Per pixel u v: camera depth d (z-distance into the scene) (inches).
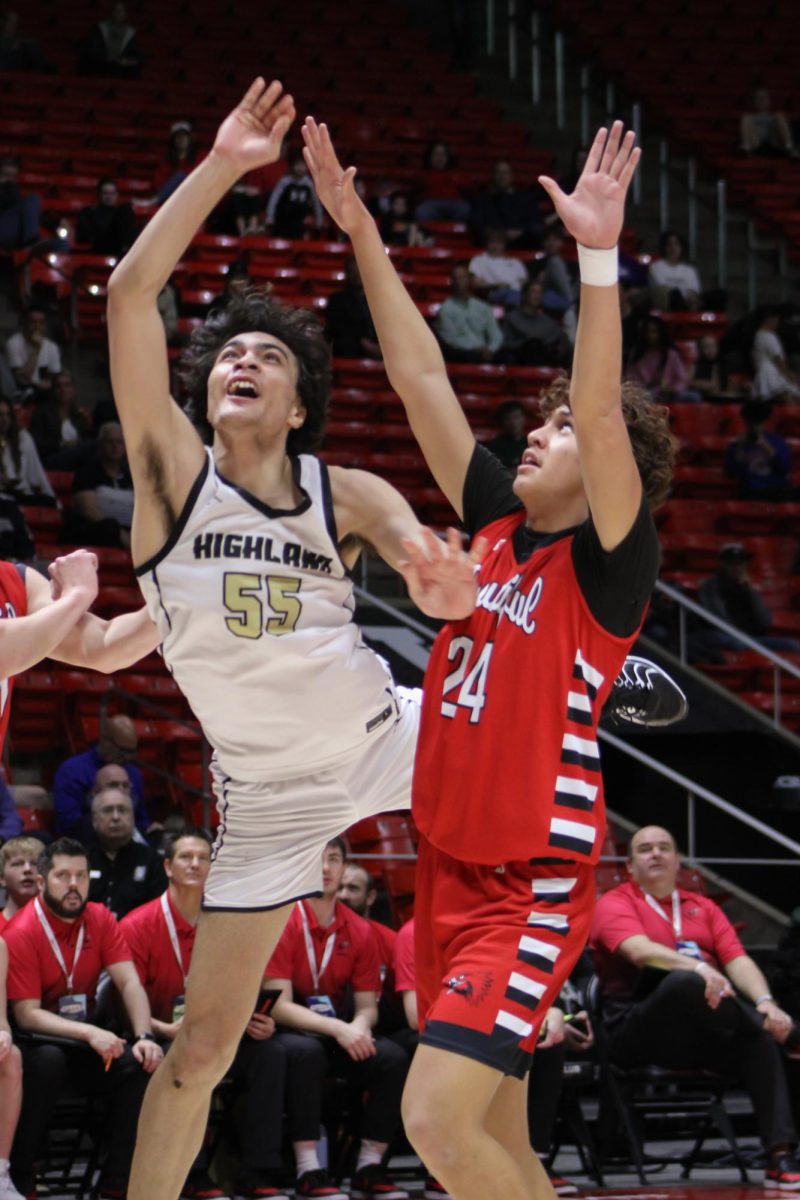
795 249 997.2
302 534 193.8
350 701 198.8
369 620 650.2
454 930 187.8
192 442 192.1
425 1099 176.1
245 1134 367.6
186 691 198.1
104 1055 354.0
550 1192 202.4
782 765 629.9
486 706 187.2
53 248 775.1
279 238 863.1
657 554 188.9
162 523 191.2
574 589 186.7
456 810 187.2
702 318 893.2
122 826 429.4
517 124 1033.5
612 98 1082.1
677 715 229.1
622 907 420.2
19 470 649.0
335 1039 386.0
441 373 215.3
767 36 1127.6
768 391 842.2
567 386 205.6
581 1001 409.1
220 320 204.1
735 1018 397.7
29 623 199.8
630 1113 400.5
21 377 732.0
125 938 384.2
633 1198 372.2
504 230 909.8
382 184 922.7
